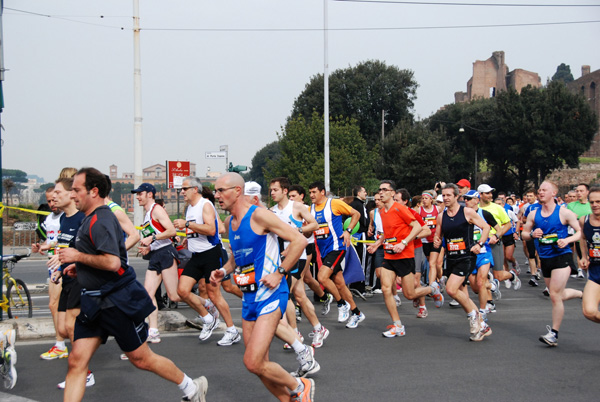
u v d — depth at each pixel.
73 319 5.39
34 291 11.91
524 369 6.04
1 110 7.43
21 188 55.94
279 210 7.70
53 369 6.00
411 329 8.20
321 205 8.16
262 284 4.47
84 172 4.27
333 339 7.55
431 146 48.00
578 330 8.01
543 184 7.08
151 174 101.81
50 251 6.52
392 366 6.17
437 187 12.50
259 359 4.26
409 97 60.88
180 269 8.33
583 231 6.67
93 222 4.20
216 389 5.37
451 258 7.47
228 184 4.52
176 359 6.45
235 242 4.62
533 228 7.28
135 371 5.96
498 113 53.31
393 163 49.75
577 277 14.25
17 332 7.29
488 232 7.30
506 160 56.03
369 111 59.62
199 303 7.29
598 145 76.25
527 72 90.00
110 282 4.21
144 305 4.33
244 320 4.68
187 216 7.17
